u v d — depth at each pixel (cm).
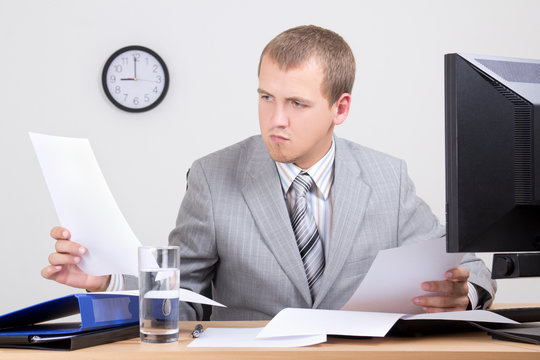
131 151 336
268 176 137
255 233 134
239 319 136
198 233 137
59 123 335
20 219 330
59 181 99
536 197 89
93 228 100
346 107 129
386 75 345
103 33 339
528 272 90
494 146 89
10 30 335
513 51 350
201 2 342
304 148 122
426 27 347
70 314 98
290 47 118
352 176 140
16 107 333
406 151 344
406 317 90
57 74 336
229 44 342
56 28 337
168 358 76
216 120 340
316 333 84
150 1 341
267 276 132
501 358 76
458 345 82
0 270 328
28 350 79
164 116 338
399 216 142
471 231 88
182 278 137
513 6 350
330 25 345
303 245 134
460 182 88
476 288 118
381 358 76
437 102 345
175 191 337
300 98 117
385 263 94
